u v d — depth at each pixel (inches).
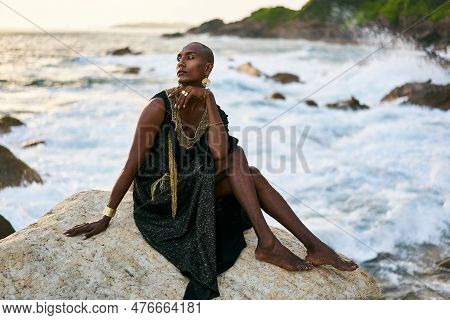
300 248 218.8
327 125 639.1
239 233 206.7
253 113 740.0
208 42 1098.1
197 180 196.1
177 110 202.2
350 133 607.5
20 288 186.4
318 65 1023.6
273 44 1066.7
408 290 323.9
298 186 466.9
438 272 341.1
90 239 199.0
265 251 198.4
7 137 538.6
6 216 395.5
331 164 520.4
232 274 194.4
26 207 407.5
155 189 202.7
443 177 487.2
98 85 734.5
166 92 205.2
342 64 1013.8
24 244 195.2
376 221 402.6
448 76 725.3
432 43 745.0
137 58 971.9
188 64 204.5
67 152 510.0
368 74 735.7
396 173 491.2
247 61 1013.8
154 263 193.8
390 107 671.1
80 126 574.6
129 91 716.7
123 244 197.9
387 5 994.1
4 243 197.2
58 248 195.0
